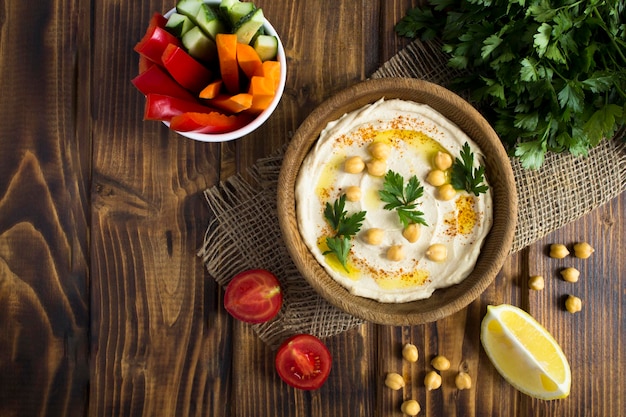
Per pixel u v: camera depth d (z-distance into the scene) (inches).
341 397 20.6
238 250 20.3
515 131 19.3
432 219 18.8
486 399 20.6
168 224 20.5
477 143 18.8
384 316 18.1
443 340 20.5
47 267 20.6
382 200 18.4
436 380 20.3
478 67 19.8
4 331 20.6
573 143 18.7
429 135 18.8
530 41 18.2
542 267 20.5
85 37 20.5
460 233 18.8
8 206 20.5
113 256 20.5
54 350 20.6
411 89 18.2
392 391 20.6
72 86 20.5
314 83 20.3
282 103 20.3
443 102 18.4
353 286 18.8
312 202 18.9
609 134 18.4
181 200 20.4
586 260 20.6
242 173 20.4
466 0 18.6
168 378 20.6
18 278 20.6
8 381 20.6
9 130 20.5
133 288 20.5
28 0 20.5
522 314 20.0
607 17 18.4
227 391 20.6
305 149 18.7
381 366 20.5
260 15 17.8
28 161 20.5
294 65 20.3
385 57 20.4
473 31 18.7
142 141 20.4
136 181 20.4
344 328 20.3
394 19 20.4
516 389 20.5
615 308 20.5
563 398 20.5
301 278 20.3
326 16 20.3
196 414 20.5
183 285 20.5
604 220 20.5
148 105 17.5
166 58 17.3
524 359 19.9
